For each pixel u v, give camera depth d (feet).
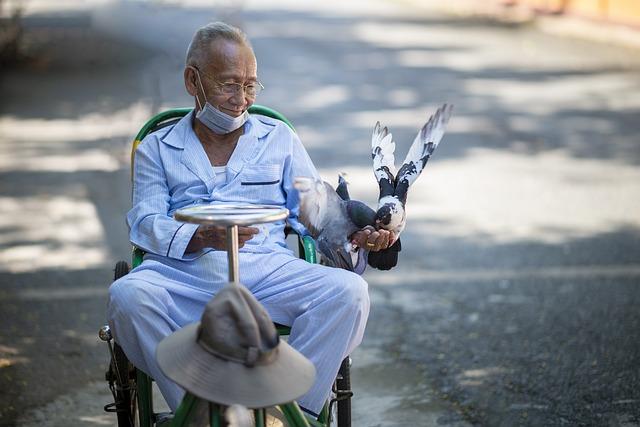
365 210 14.85
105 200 35.58
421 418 19.44
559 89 58.59
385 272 28.19
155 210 16.06
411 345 23.08
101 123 49.29
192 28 60.39
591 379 20.99
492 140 45.47
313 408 14.75
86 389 20.88
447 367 21.81
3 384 21.04
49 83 61.52
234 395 11.93
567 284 26.78
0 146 44.83
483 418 19.35
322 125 48.32
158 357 12.39
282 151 16.85
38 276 27.71
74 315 24.93
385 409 19.88
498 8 99.86
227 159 16.63
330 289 14.96
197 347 12.25
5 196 36.35
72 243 30.76
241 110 16.06
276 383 12.09
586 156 42.19
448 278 27.50
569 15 89.86
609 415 19.31
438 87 59.41
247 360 12.02
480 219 33.14
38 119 51.08
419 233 31.73
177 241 15.37
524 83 60.59
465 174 39.22
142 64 61.98
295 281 15.47
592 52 73.10
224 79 15.78
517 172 39.58
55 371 21.72
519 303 25.50
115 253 29.73
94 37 72.38
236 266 13.19
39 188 37.35
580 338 23.18
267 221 13.01
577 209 34.17
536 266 28.32
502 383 20.92
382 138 15.92
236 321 12.09
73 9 95.04
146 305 14.48
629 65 67.10
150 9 62.28
